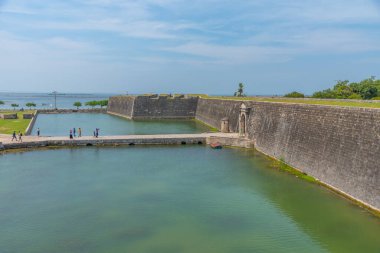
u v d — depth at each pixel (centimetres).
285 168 4075
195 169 4116
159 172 4000
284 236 2405
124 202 3062
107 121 9956
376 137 2744
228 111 7288
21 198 3147
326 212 2753
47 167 4197
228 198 3138
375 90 7438
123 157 4762
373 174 2727
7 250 2234
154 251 2219
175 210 2881
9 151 5012
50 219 2706
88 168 4169
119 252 2209
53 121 9869
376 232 2412
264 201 3044
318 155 3572
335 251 2189
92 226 2586
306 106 3962
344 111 3219
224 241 2347
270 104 5066
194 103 10869
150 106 10862
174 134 6575
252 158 4678
